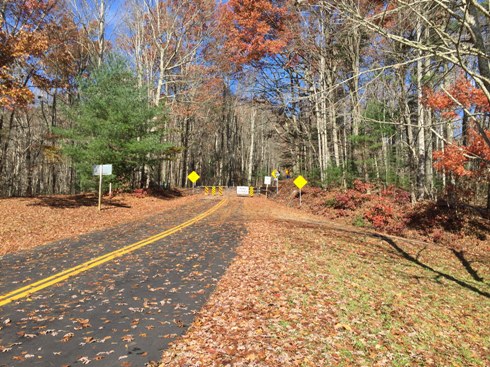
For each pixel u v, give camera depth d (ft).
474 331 20.03
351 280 25.89
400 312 20.93
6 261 28.14
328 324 17.80
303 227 49.62
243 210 73.72
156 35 116.26
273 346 14.96
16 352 13.60
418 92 46.78
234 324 16.90
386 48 33.47
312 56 70.79
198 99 133.69
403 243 44.45
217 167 226.38
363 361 14.67
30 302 19.01
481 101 37.04
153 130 97.60
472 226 51.39
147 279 23.59
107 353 13.70
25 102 55.11
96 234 41.60
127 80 87.66
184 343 14.78
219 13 115.65
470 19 14.73
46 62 85.35
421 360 15.60
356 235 46.75
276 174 149.28
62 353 13.61
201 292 21.22
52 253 31.19
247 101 105.70
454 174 53.26
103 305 18.80
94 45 98.84
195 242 36.68
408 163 83.35
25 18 77.71
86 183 81.25
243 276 24.76
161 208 75.51
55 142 98.37
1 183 99.55
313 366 13.76
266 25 75.82
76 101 95.25
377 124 67.87
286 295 21.29
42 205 61.05
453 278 30.99
